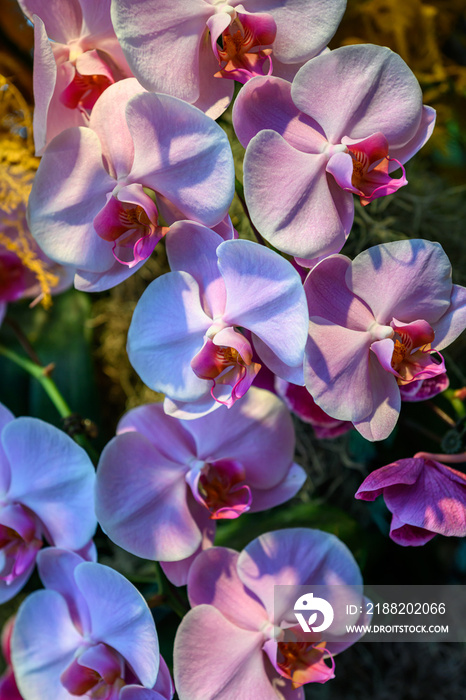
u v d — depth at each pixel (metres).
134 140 0.37
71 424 0.47
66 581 0.44
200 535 0.42
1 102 0.47
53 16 0.40
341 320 0.37
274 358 0.37
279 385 0.44
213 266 0.38
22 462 0.44
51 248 0.39
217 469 0.42
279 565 0.41
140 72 0.36
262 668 0.41
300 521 0.49
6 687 0.46
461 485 0.38
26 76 0.50
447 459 0.39
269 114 0.37
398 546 0.50
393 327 0.38
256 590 0.41
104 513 0.40
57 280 0.49
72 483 0.44
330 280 0.37
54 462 0.44
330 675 0.40
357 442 0.50
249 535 0.49
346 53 0.36
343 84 0.36
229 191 0.36
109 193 0.39
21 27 0.49
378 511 0.49
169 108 0.36
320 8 0.37
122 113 0.38
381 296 0.37
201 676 0.40
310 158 0.37
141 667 0.41
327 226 0.37
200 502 0.41
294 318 0.35
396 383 0.38
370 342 0.37
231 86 0.39
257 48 0.37
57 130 0.40
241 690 0.40
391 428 0.38
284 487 0.43
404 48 0.50
